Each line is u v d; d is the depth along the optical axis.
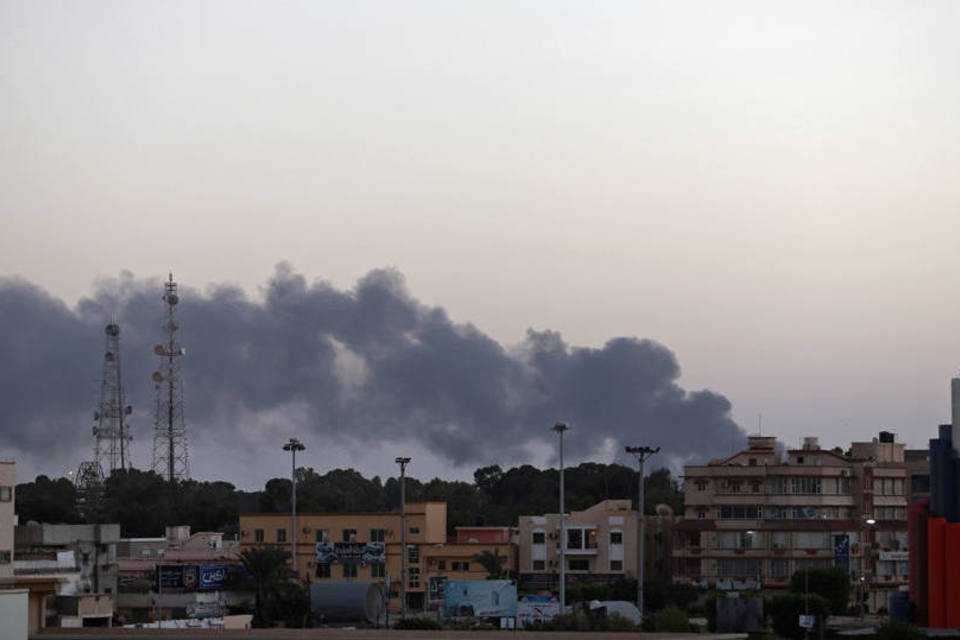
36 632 82.06
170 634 82.25
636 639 81.94
